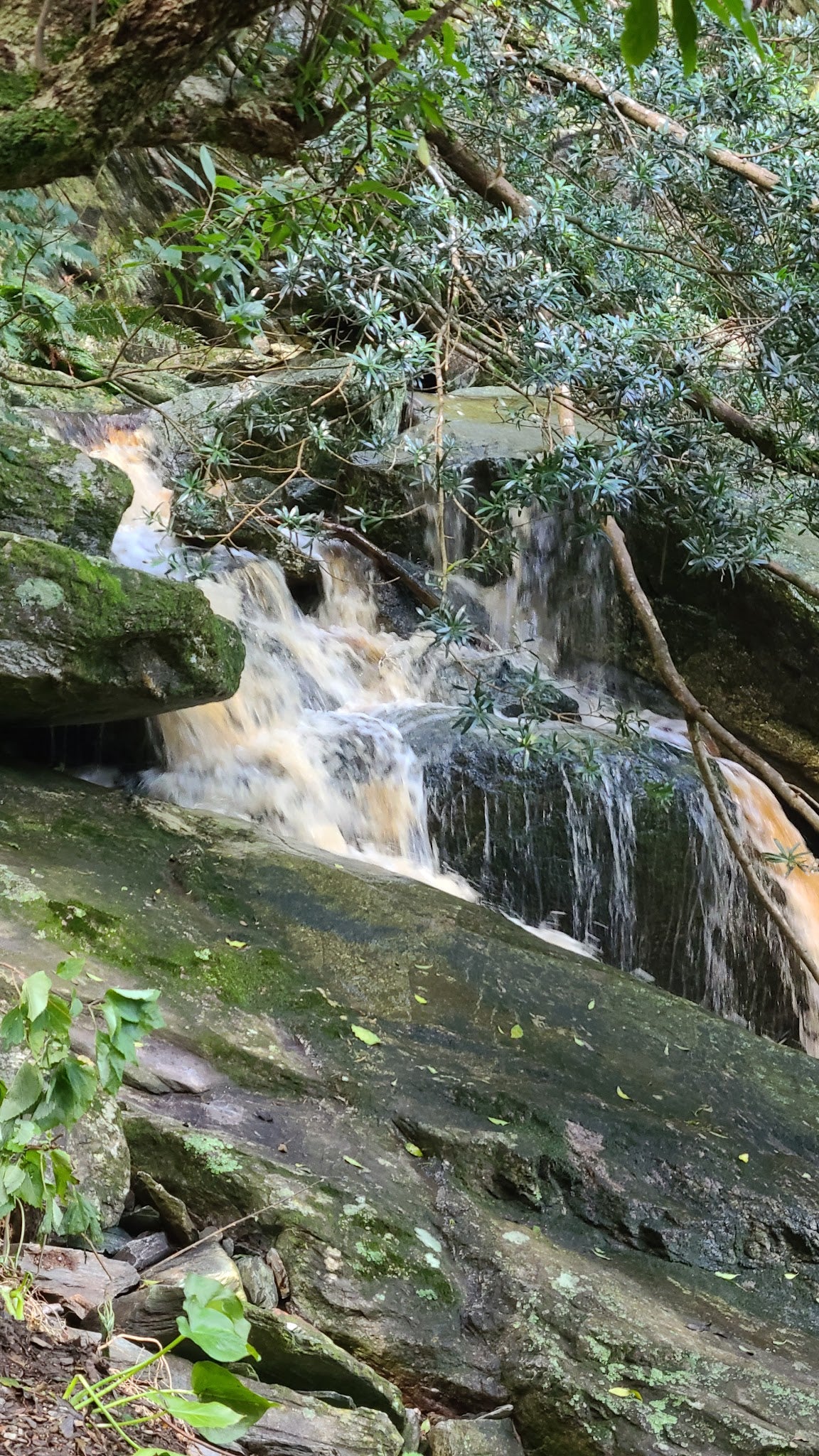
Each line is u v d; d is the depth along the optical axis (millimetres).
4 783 5035
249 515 5371
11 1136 2076
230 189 3102
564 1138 3912
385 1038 4188
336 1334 3045
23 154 1862
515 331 5055
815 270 5180
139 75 1864
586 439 4988
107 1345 2240
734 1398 3070
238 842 5102
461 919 5051
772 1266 3771
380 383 4742
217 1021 3979
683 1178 3918
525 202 5727
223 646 5348
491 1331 3197
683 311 5777
